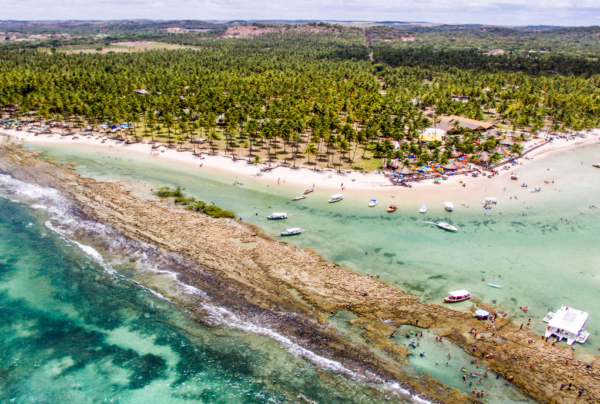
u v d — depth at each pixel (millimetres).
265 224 98250
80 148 150875
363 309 69688
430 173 132875
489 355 61062
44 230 92938
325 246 89312
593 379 57062
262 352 61312
